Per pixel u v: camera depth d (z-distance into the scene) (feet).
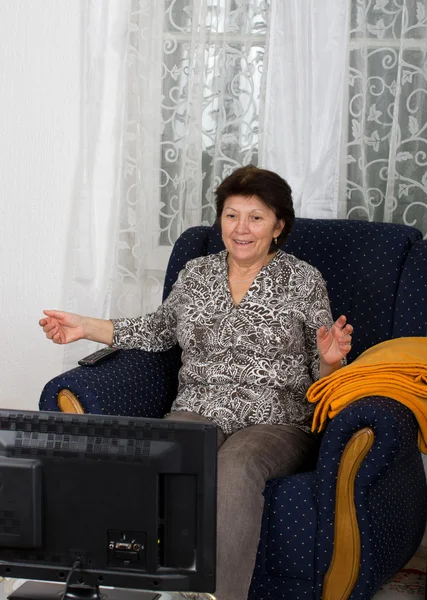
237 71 10.09
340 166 9.95
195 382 8.53
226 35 10.01
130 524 4.55
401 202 10.00
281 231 8.48
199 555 4.58
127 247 10.73
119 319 8.85
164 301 9.07
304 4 9.62
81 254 10.73
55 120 10.72
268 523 7.47
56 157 10.78
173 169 10.53
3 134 10.84
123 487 4.52
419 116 9.74
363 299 8.91
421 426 7.39
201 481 4.51
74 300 10.91
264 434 7.89
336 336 7.58
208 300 8.50
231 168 10.29
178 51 10.25
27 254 11.09
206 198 10.57
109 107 10.37
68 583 4.58
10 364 11.47
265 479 7.47
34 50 10.57
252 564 7.22
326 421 7.91
